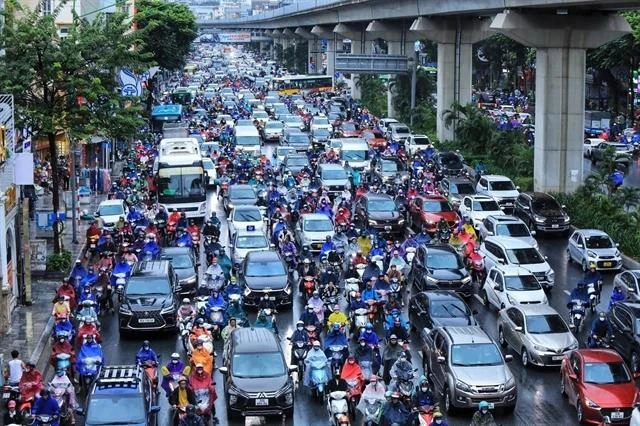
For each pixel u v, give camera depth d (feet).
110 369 103.50
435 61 651.66
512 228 187.21
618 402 106.11
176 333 142.61
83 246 201.87
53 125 175.32
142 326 139.33
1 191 144.46
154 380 111.04
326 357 115.75
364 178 266.98
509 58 526.57
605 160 247.70
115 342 139.03
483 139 310.86
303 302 158.71
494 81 585.22
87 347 119.03
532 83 533.14
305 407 112.88
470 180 248.32
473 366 111.86
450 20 362.94
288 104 479.00
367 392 104.27
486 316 151.02
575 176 255.29
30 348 134.72
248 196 226.79
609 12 250.98
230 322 125.08
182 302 145.69
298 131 364.58
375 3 435.53
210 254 168.76
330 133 353.51
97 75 183.32
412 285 166.20
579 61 252.83
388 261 165.07
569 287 169.78
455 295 138.51
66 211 223.51
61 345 119.14
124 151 332.80
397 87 434.71
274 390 107.14
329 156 293.02
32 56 175.22
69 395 104.27
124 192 237.25
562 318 135.85
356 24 548.31
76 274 154.10
